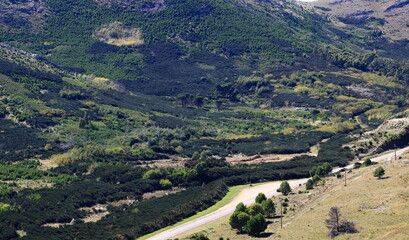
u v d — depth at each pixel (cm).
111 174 10831
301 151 14112
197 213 9175
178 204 9362
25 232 7694
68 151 12200
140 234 8044
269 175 11344
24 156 11612
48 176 10469
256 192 10206
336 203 7712
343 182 9144
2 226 7631
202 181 11144
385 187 7875
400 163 9488
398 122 14162
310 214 7506
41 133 13500
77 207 9000
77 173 10906
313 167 11125
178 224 8569
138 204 9400
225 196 10162
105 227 8138
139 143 14088
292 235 6681
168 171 11188
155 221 8438
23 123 14050
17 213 8294
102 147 12825
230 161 13000
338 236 6288
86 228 8012
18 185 9694
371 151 12875
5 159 11262
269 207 8006
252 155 13750
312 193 8931
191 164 11850
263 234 7106
